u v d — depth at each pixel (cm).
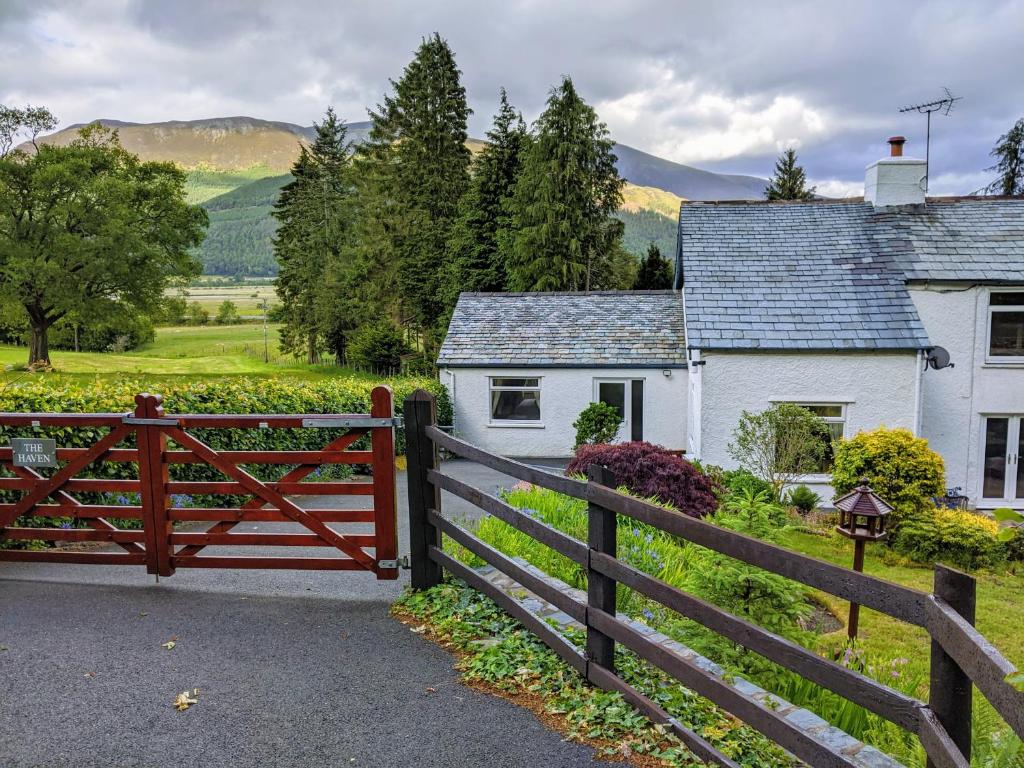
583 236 3084
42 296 3488
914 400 1369
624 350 1919
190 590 486
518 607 387
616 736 287
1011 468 1490
